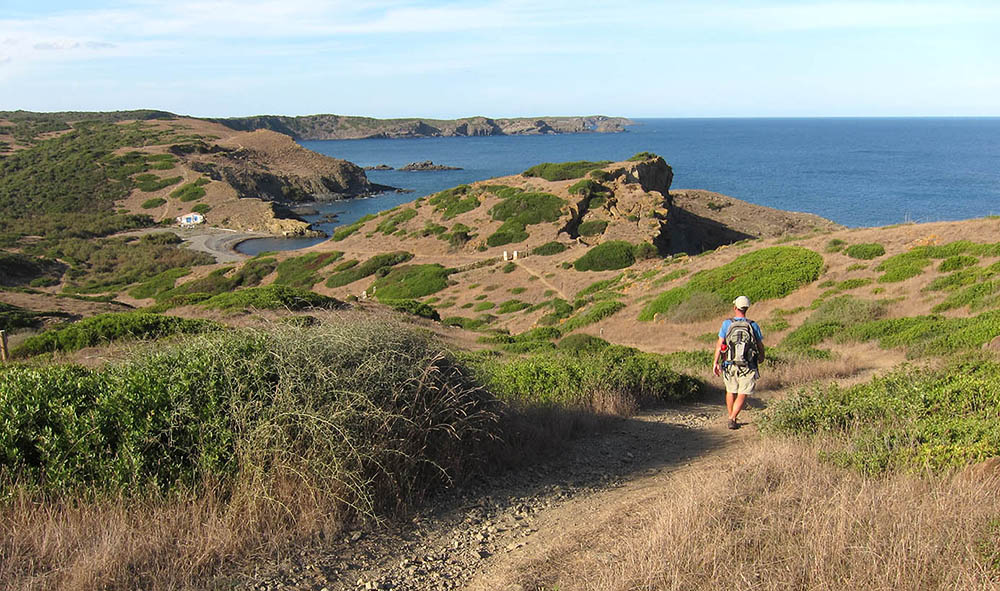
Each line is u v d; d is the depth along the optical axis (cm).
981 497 363
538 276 4853
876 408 619
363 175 13512
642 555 341
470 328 3734
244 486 438
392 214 7375
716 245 6712
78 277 6856
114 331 1512
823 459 494
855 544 327
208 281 6162
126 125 16112
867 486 401
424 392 537
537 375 945
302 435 466
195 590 350
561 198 6175
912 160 17288
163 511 415
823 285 2559
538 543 425
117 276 6844
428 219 6894
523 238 5788
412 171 16738
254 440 455
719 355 798
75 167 11219
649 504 467
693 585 313
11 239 7819
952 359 1102
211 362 498
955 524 334
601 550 386
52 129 15850
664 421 844
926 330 1569
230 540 393
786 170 14825
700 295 2747
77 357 1357
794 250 2948
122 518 396
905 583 291
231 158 12506
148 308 2653
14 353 1462
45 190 10331
